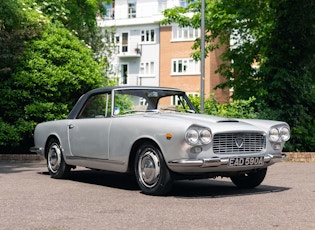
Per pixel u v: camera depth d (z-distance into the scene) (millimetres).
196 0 23328
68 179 9039
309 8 15859
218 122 7086
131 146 7234
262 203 6324
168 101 8312
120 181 8758
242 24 19844
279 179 9305
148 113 7914
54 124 9141
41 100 14914
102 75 16625
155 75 45250
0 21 15844
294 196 6965
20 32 14789
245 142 7047
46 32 15625
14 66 14727
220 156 6773
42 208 5930
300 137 15750
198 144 6582
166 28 44750
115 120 7621
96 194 7105
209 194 7188
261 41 18172
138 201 6469
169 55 44500
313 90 16906
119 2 47969
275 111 15797
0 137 14445
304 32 16219
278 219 5273
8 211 5738
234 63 18969
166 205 6156
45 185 8109
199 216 5434
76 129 8508
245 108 16094
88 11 24672
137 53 45969
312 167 12008
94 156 8023
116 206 6074
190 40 43500
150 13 46438
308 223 5078
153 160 6938
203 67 16875
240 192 7422
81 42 17266
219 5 20594
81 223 5074
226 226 4930
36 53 14938
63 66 15234
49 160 9266
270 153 7320
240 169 6980
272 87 16172
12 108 14852
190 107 8453
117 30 47219
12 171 10625
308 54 16406
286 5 16188
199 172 6711
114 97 7922
